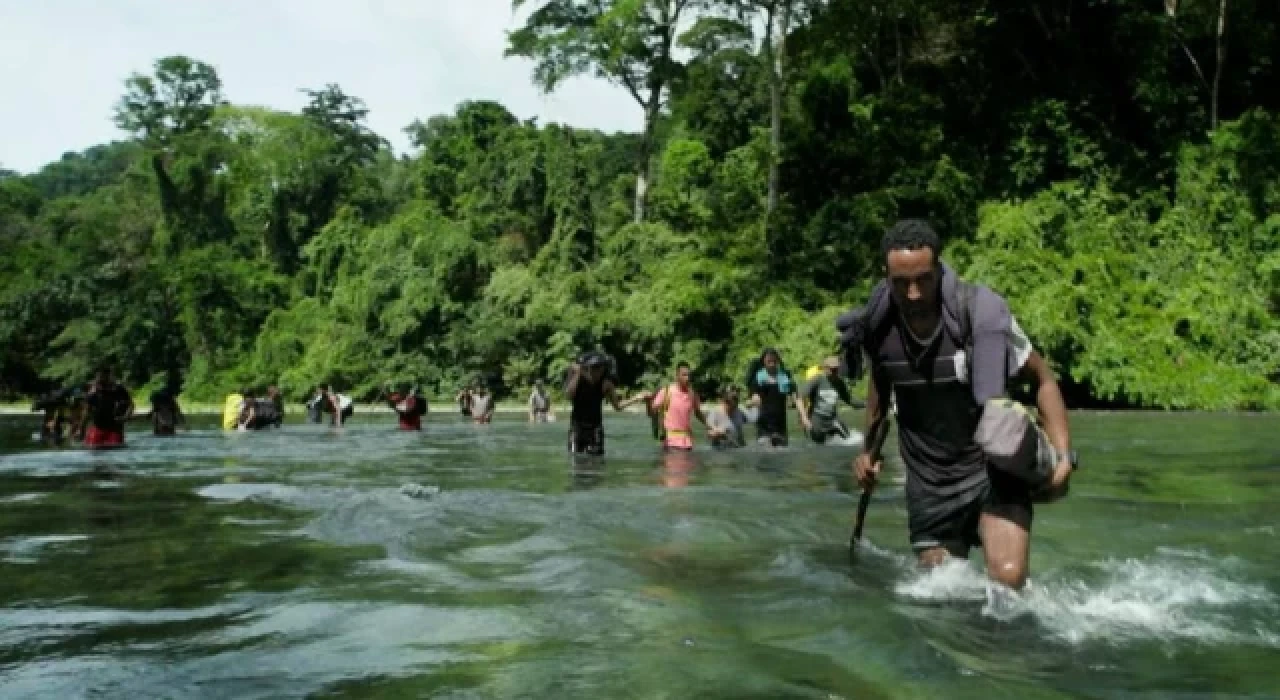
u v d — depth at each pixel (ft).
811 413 39.83
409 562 12.47
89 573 11.98
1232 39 107.55
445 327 120.98
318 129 207.21
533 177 129.39
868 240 101.81
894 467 27.30
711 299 104.53
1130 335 84.64
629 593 10.50
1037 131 102.47
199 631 9.02
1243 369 82.99
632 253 117.70
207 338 154.10
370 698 6.98
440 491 20.80
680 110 145.89
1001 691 6.99
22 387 170.40
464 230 125.29
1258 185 94.68
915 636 8.45
